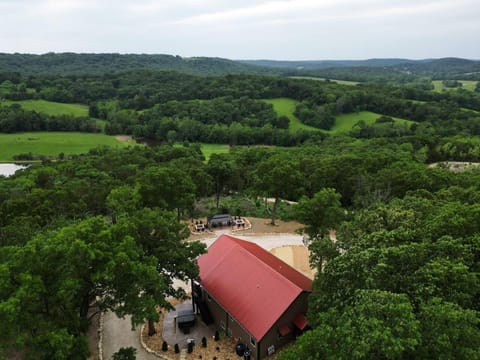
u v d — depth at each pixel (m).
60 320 20.52
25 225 34.00
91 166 82.25
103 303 23.45
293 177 52.88
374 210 30.86
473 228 24.58
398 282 19.80
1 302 19.00
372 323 15.39
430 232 24.47
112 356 24.39
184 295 28.97
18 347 20.08
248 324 26.38
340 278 21.73
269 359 26.00
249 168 79.44
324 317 19.14
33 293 18.83
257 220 57.84
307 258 43.38
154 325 30.61
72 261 20.86
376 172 64.31
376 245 22.88
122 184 61.66
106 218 52.97
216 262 32.78
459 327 15.84
